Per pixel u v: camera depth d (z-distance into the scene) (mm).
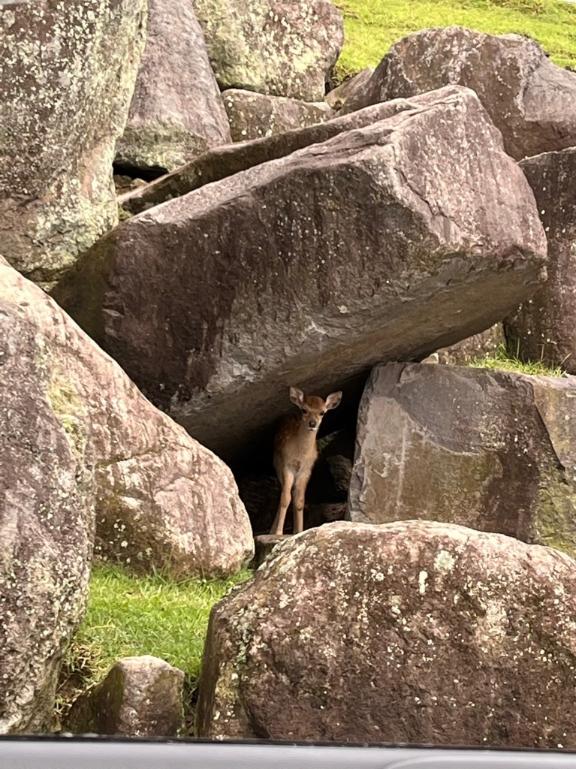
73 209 10531
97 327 10180
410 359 11391
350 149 9672
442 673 5641
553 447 10766
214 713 5727
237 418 10953
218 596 8547
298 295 9781
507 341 12688
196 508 8961
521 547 5879
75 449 6309
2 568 5598
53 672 5883
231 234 9914
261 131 15547
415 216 9352
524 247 9969
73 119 10391
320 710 5648
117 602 7660
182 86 14531
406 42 14477
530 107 13852
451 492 10727
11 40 10070
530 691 5637
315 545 5918
